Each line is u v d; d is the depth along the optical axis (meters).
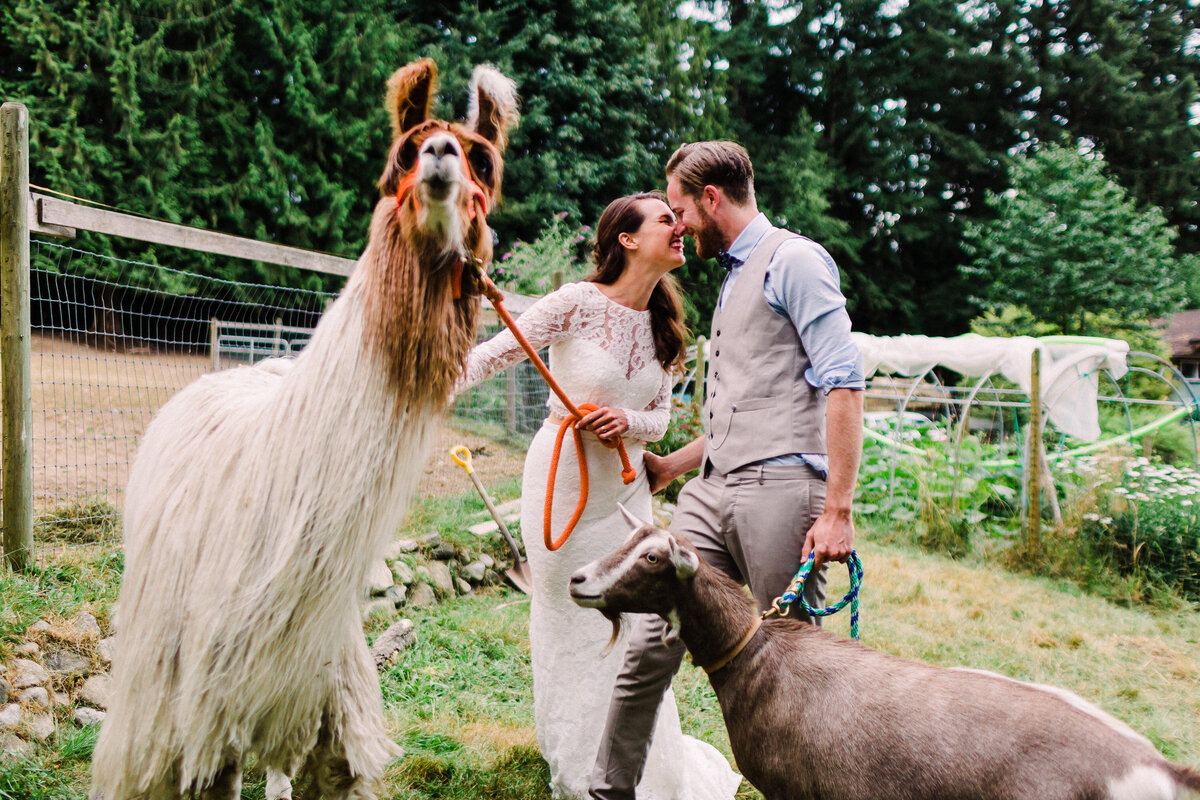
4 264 3.59
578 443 2.75
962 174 29.42
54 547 4.17
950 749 1.69
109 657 3.35
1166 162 29.92
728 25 31.14
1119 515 7.39
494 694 3.91
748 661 1.99
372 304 1.84
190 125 18.33
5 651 3.06
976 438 9.48
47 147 17.05
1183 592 6.80
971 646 5.15
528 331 2.71
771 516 2.32
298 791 2.80
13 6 17.72
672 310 2.91
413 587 5.12
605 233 2.82
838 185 27.67
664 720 2.84
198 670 1.91
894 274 27.94
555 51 21.22
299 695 2.04
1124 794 1.56
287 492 1.86
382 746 2.30
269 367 2.64
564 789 2.90
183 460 2.13
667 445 8.80
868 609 5.86
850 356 2.22
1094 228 20.72
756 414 2.37
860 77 29.41
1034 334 20.34
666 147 24.39
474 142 1.95
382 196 1.95
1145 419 12.45
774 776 1.92
